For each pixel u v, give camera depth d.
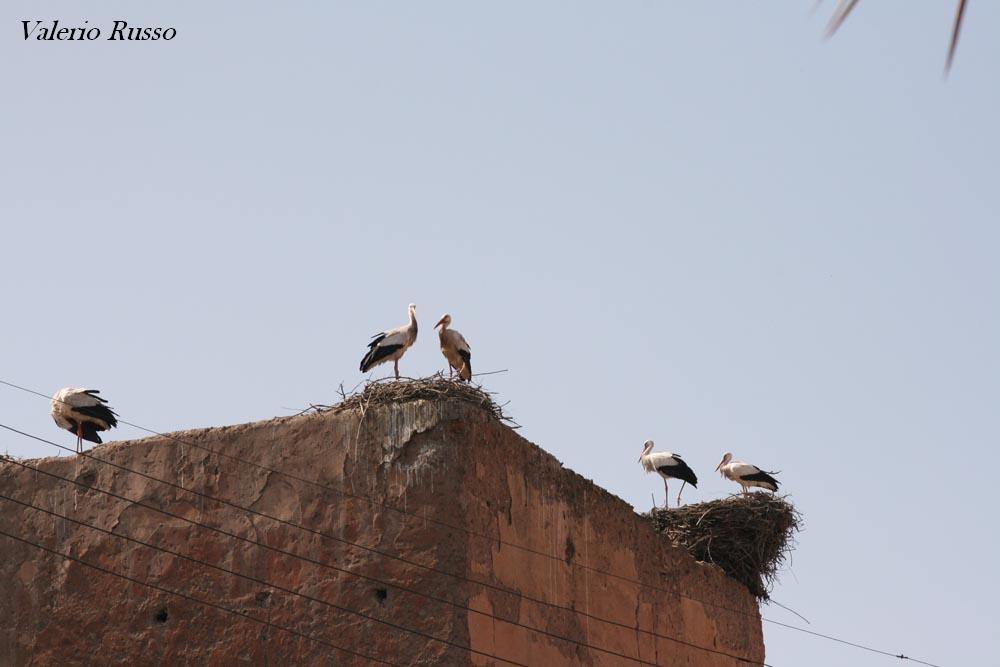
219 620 18.75
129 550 19.47
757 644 25.80
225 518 19.22
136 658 18.89
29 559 19.81
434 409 18.70
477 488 18.70
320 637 18.25
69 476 20.14
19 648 19.39
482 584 18.39
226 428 19.69
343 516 18.64
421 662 17.72
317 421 19.25
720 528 26.47
